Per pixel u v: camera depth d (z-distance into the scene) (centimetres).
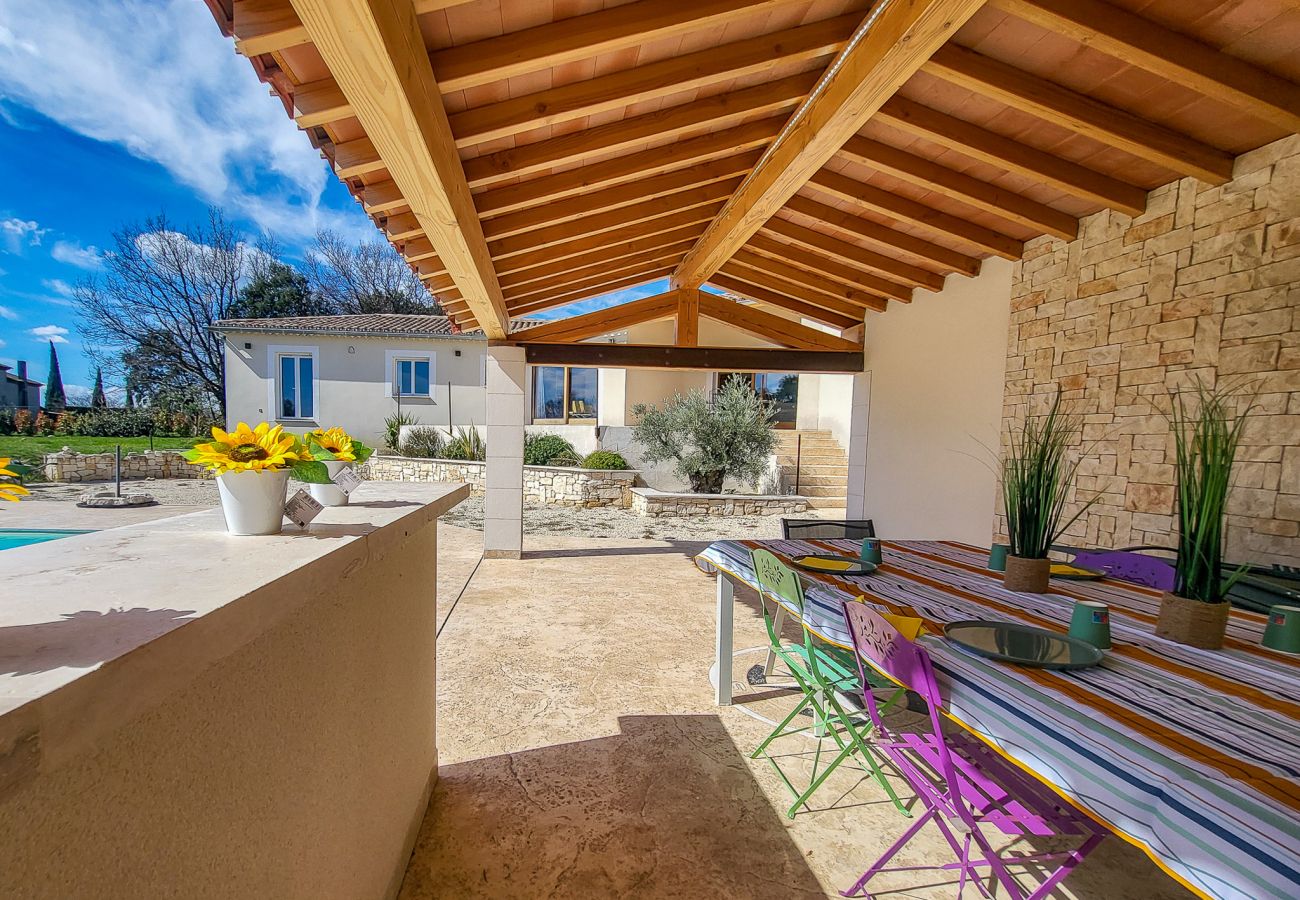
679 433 1027
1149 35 219
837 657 258
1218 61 226
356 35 135
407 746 187
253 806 90
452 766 244
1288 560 262
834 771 247
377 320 1516
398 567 173
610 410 1229
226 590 73
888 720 285
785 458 1113
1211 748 109
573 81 237
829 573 254
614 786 233
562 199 355
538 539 751
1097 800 110
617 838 204
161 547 101
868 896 181
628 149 313
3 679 46
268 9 133
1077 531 368
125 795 63
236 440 112
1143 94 258
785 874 190
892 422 558
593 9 198
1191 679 144
